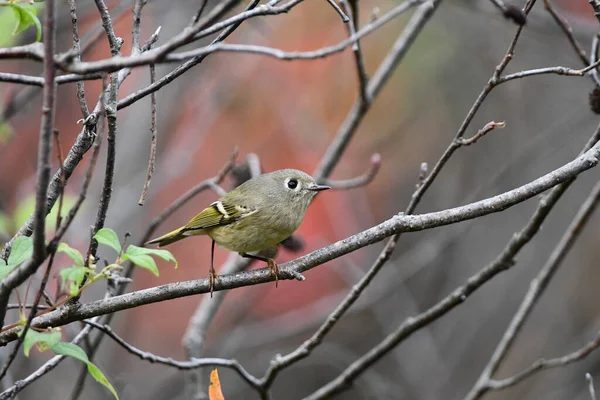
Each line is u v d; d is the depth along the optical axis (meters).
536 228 6.45
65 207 8.47
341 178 13.80
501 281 14.80
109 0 12.02
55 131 3.76
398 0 13.58
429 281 14.84
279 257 12.91
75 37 4.58
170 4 12.21
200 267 14.52
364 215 13.88
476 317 14.67
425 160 15.41
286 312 14.30
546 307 14.72
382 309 14.10
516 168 13.97
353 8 8.37
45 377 11.16
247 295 13.45
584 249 14.89
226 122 13.59
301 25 13.26
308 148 13.52
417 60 14.14
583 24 11.92
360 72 8.94
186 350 8.77
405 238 15.38
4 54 3.85
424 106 15.09
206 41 12.22
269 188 7.07
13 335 4.73
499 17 11.01
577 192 14.86
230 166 7.92
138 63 3.66
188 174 14.00
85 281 5.00
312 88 13.66
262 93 13.47
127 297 5.04
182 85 12.13
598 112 6.26
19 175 12.99
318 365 15.26
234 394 14.76
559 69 5.43
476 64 15.02
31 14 4.67
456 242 14.87
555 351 14.11
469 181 15.12
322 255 5.43
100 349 12.27
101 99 3.93
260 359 13.95
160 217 7.92
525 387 13.75
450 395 13.77
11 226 8.24
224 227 7.00
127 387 11.10
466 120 5.83
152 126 5.06
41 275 9.83
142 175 11.71
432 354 13.69
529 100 14.88
